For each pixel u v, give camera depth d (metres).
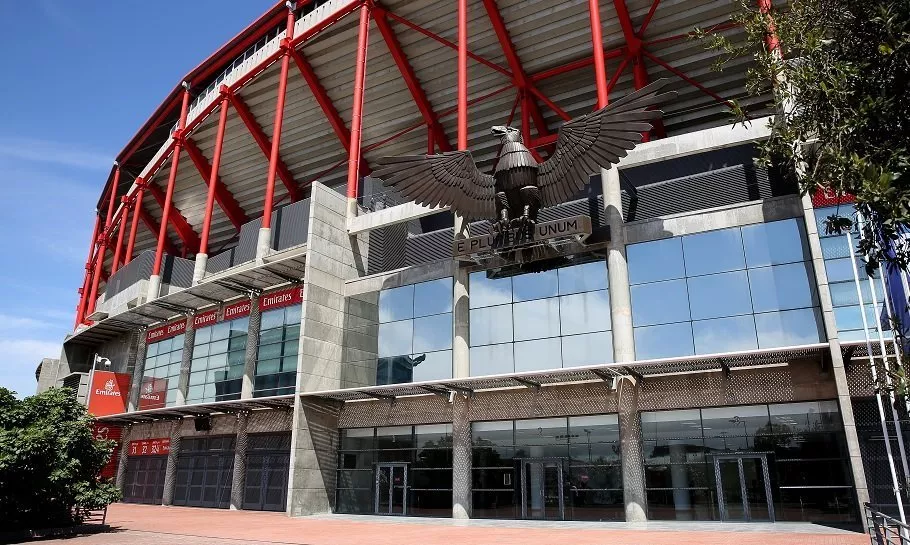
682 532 16.27
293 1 38.44
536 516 21.27
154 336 39.06
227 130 43.91
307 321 26.50
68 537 16.59
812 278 19.20
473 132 38.78
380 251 30.33
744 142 21.44
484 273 25.20
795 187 20.20
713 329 20.20
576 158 21.64
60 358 48.34
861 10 5.73
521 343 23.48
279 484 28.08
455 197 23.44
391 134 40.78
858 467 16.55
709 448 19.23
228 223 51.16
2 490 15.68
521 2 32.00
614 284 21.92
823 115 6.05
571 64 33.66
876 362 17.52
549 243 22.55
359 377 27.14
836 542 13.45
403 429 25.39
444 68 36.25
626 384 20.88
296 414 25.20
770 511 17.95
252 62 39.00
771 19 7.10
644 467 19.95
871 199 4.94
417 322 26.39
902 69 5.34
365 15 32.88
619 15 30.75
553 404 22.11
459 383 22.34
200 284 31.34
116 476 37.81
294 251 30.67
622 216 22.94
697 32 8.05
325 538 16.33
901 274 8.61
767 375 19.08
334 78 38.56
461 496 22.61
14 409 16.91
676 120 34.88
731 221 20.97
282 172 45.22
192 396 33.72
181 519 23.00
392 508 24.55
